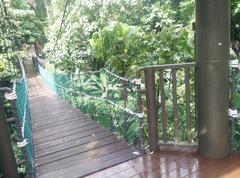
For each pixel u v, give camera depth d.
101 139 3.47
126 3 6.28
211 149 2.42
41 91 10.70
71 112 5.54
